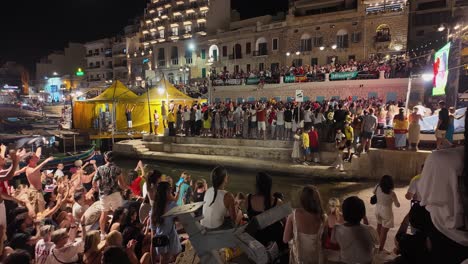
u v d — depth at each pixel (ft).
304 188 12.05
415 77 82.94
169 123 76.95
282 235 12.78
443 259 6.63
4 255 14.75
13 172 18.48
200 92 125.08
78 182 32.01
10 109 148.46
